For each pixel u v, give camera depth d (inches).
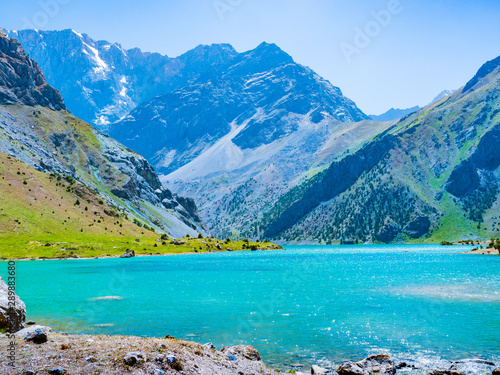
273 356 1453.0
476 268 5054.1
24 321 1327.5
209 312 2244.1
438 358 1422.2
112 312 2247.8
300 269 5354.3
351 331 1802.4
